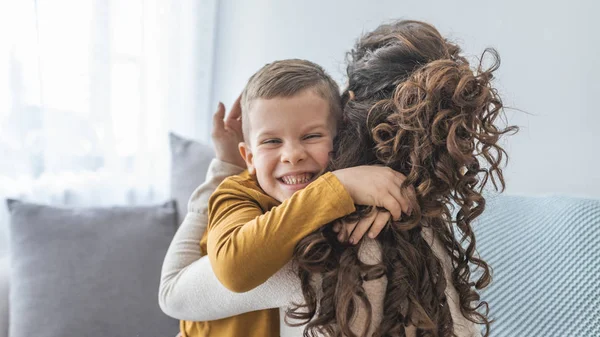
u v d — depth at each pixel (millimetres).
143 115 1995
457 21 1596
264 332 735
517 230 1160
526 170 1502
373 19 1774
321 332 657
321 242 634
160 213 1577
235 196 735
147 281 1463
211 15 2150
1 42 1624
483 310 1084
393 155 667
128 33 1934
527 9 1462
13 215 1475
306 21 1943
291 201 636
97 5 1808
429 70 643
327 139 752
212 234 687
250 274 617
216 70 2246
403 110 642
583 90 1391
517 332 1043
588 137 1394
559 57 1421
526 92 1485
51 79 1748
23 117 1699
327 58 1900
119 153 1969
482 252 1141
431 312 671
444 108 650
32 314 1354
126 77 1954
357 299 649
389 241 667
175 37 2070
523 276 1095
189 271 768
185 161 1657
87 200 1887
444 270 747
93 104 1849
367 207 648
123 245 1483
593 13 1357
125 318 1406
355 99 746
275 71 764
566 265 1069
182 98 2150
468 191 701
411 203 644
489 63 1533
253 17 2094
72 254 1435
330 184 637
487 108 688
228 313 729
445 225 757
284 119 730
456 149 615
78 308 1376
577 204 1139
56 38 1739
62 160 1811
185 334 838
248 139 828
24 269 1405
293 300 671
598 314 988
